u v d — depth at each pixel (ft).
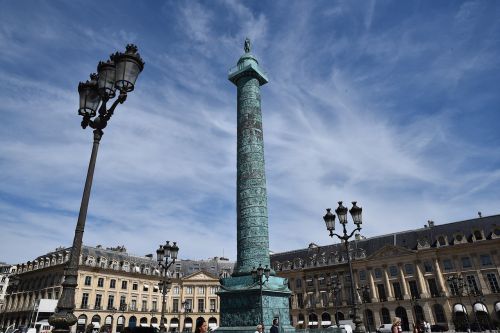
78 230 23.21
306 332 80.69
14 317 214.69
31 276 221.25
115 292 209.36
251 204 87.56
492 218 187.52
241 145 94.89
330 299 217.56
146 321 219.00
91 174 24.94
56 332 20.53
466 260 183.73
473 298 176.24
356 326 55.62
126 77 25.93
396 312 193.47
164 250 88.33
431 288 188.34
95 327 189.88
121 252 237.04
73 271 22.33
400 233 216.74
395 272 200.95
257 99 101.35
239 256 85.51
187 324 233.14
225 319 81.00
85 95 26.86
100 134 26.37
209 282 245.45
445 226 201.26
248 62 103.45
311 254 244.22
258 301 77.20
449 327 176.35
